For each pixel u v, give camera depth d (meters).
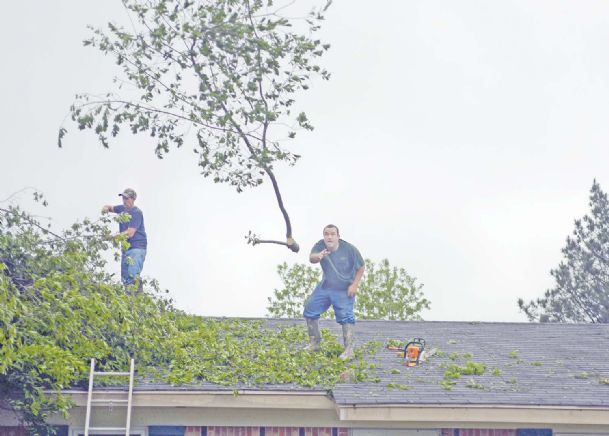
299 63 26.25
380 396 23.88
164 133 26.81
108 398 23.94
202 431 24.92
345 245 27.86
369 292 71.31
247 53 25.92
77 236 25.91
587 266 87.62
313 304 28.03
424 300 71.25
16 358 21.55
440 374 26.61
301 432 25.08
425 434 25.20
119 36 26.19
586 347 31.67
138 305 26.50
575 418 23.97
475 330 34.28
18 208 25.36
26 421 23.84
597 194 89.81
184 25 25.64
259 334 31.03
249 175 27.30
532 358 29.50
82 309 24.08
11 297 22.73
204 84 26.28
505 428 25.41
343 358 27.17
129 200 30.23
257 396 24.36
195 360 26.58
